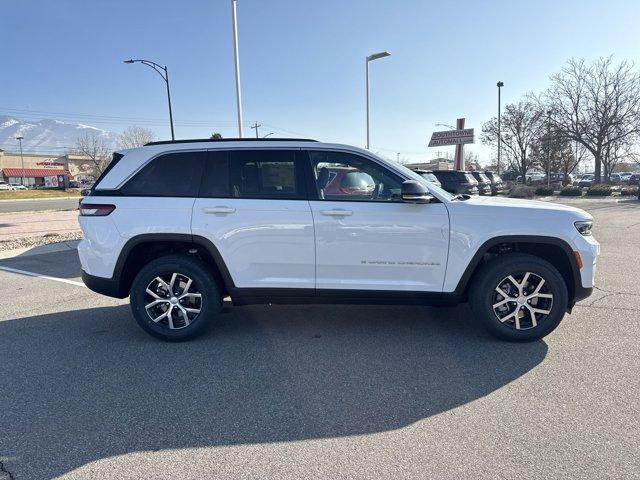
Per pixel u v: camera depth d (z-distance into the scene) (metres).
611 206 21.02
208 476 2.55
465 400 3.34
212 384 3.65
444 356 4.13
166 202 4.41
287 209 4.31
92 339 4.69
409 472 2.56
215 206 4.34
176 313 4.59
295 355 4.20
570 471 2.54
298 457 2.71
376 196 4.39
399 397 3.41
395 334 4.70
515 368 3.85
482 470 2.56
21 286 7.04
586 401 3.28
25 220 18.31
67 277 7.70
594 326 4.79
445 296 4.36
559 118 36.59
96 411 3.26
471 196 4.86
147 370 3.93
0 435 2.97
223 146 4.50
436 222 4.24
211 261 4.67
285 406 3.30
